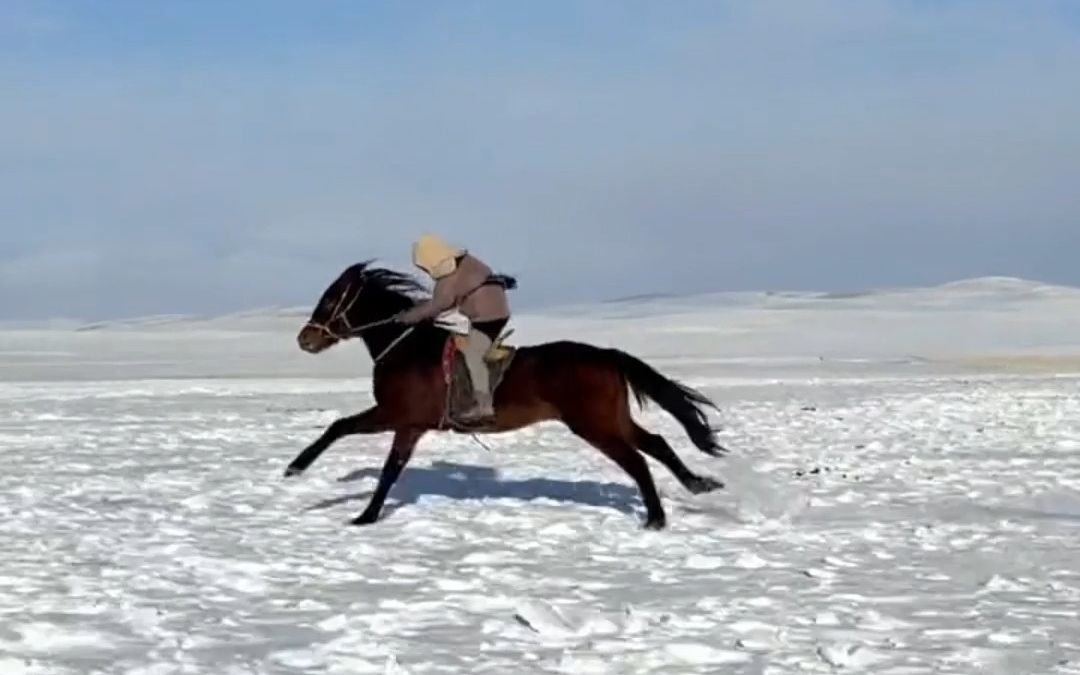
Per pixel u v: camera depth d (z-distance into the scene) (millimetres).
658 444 11359
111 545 10438
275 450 18984
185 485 14680
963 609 8023
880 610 8008
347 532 11148
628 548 10305
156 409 28562
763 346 71375
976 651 6809
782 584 8836
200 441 20516
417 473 15539
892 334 80438
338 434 11539
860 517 12102
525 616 7516
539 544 10477
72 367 54719
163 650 6973
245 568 9406
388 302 11461
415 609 8008
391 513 12281
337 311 11398
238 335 82812
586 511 12320
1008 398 30859
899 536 10898
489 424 11211
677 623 7582
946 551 10156
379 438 20672
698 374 45688
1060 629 7457
